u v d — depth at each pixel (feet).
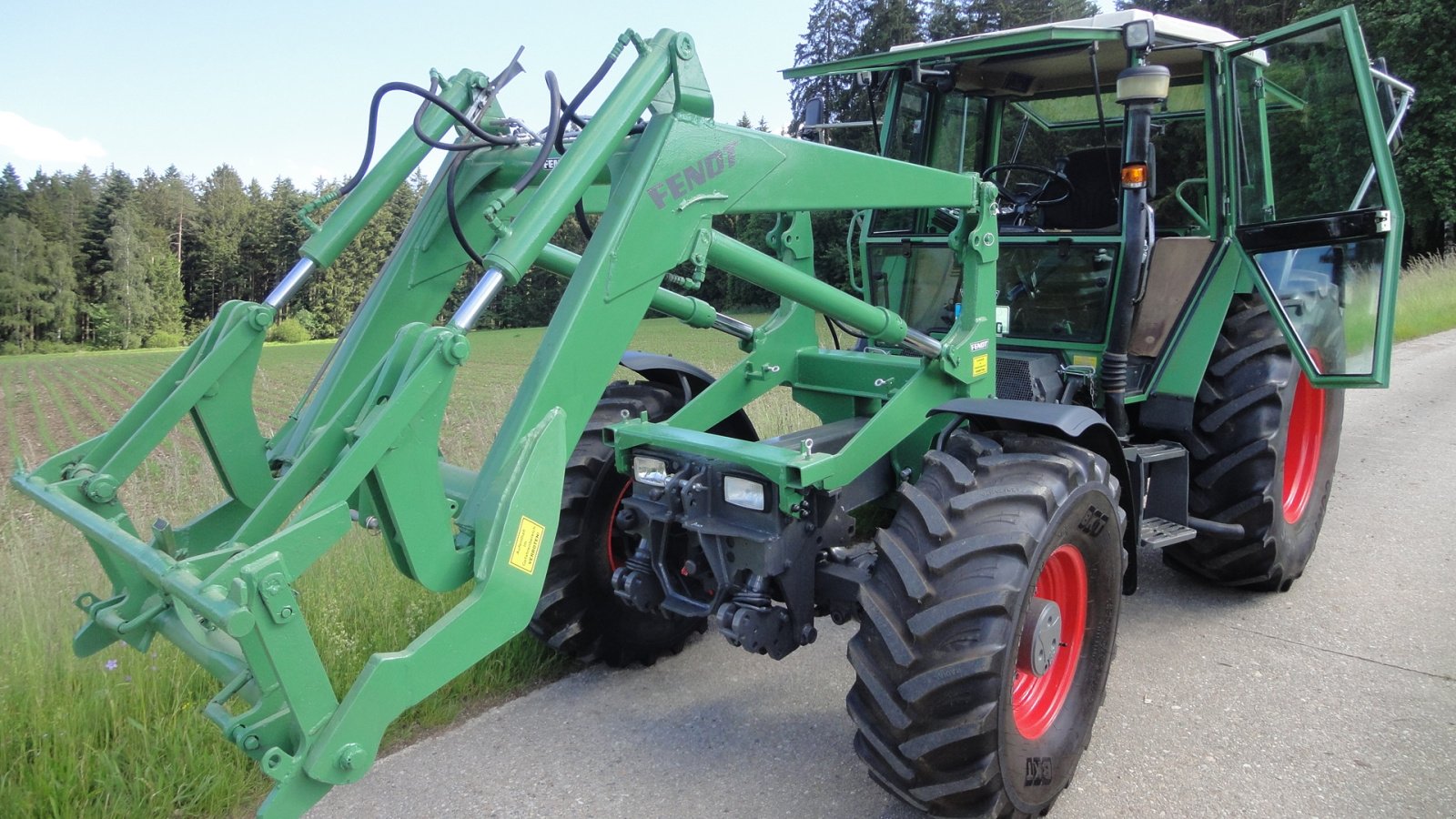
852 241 15.25
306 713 6.28
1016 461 9.14
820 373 13.17
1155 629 13.61
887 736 8.48
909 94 13.94
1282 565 13.97
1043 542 8.50
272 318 8.69
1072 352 13.32
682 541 11.39
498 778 10.20
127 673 11.12
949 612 8.14
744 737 10.99
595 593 12.22
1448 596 14.35
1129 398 13.42
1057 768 9.14
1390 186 11.70
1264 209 12.83
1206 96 13.16
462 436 22.57
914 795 8.50
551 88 8.20
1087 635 10.00
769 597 9.93
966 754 8.17
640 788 9.95
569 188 7.55
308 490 7.65
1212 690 11.68
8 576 13.87
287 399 65.62
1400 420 27.45
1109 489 9.60
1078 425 9.12
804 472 9.11
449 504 7.27
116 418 67.62
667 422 11.93
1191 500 13.98
